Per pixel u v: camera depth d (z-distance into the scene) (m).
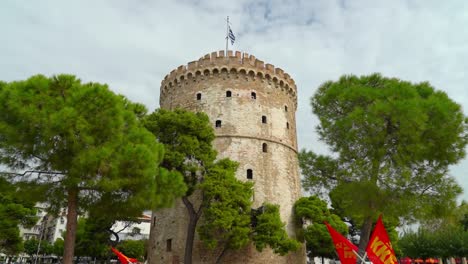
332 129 20.83
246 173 36.16
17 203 42.44
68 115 16.02
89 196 19.55
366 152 19.72
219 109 38.25
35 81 17.33
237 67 39.62
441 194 18.56
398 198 18.97
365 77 21.58
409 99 17.97
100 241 44.66
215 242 28.88
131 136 18.30
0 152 17.12
